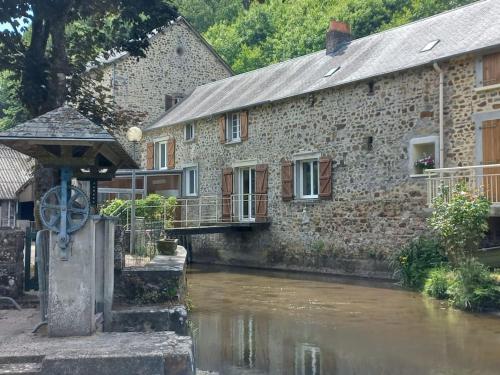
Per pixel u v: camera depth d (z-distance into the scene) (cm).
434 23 1573
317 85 1631
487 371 641
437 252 1267
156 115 2556
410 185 1380
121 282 761
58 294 550
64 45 992
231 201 1952
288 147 1742
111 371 462
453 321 912
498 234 1195
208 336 830
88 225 559
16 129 519
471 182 1234
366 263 1484
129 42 1113
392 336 816
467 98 1275
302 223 1686
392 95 1438
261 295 1212
